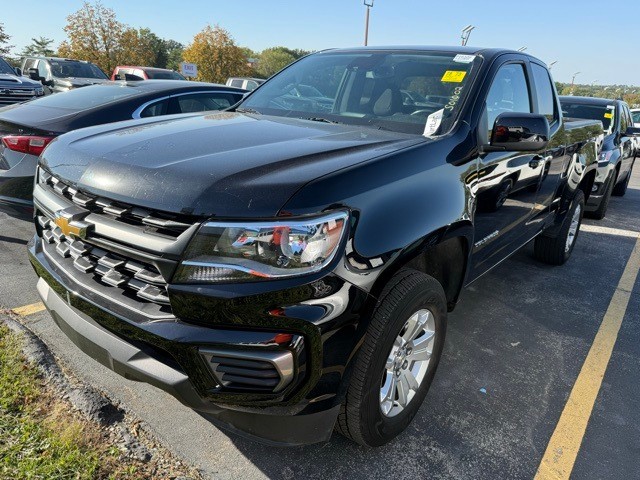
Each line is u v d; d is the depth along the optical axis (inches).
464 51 125.6
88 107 185.0
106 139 90.8
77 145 90.6
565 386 116.8
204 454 87.4
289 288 66.5
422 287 84.6
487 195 110.9
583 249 230.1
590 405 109.7
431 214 86.0
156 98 203.3
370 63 129.3
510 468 90.0
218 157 78.1
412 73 120.8
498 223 122.3
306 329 67.7
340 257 70.2
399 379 91.9
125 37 1688.0
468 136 104.7
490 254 124.6
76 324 79.6
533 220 151.3
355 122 114.5
